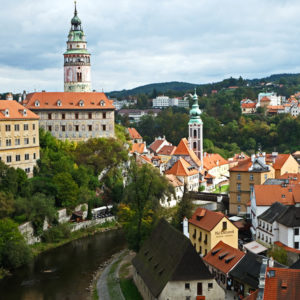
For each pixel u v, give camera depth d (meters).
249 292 85.25
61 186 147.75
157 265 87.75
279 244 108.19
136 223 114.56
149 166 167.38
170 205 180.38
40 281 105.00
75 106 184.38
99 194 169.38
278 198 125.06
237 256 93.00
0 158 147.00
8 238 113.94
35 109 180.38
